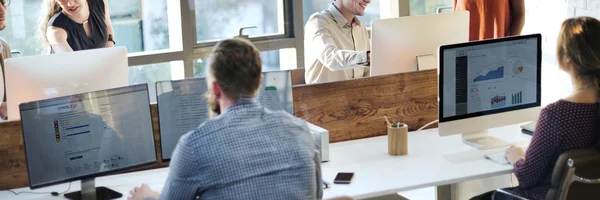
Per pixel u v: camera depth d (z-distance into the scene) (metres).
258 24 5.41
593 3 4.87
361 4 3.97
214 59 2.08
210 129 2.04
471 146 3.14
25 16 4.70
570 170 2.55
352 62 3.59
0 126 2.73
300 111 3.14
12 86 2.82
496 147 3.11
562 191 2.60
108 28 4.63
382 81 3.28
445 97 3.03
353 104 3.24
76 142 2.61
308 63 3.98
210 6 5.24
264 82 2.93
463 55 3.03
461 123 3.08
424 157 3.02
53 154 2.57
